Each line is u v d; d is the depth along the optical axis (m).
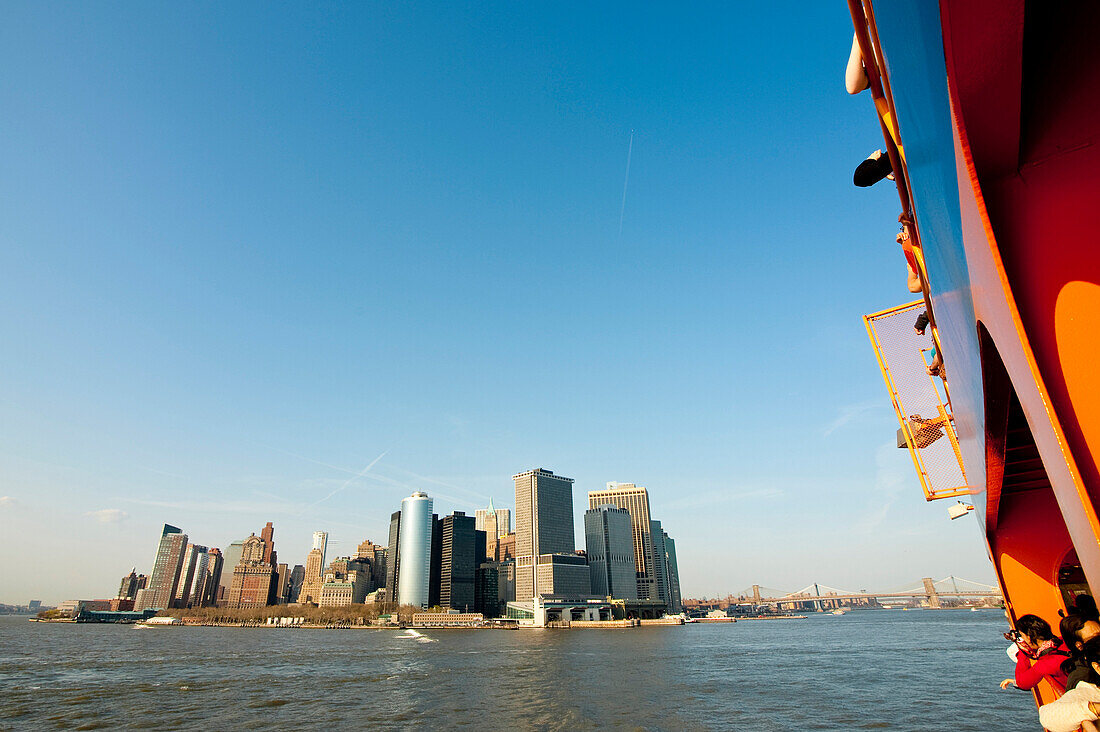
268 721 49.38
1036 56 2.87
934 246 4.33
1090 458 2.57
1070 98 2.92
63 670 89.50
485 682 74.94
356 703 58.47
